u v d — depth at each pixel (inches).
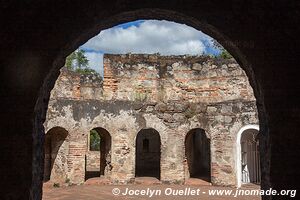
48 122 699.4
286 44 241.3
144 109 754.2
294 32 240.1
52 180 713.6
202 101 797.2
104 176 752.3
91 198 555.5
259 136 266.2
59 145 723.4
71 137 715.4
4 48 241.9
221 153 718.5
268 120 237.8
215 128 732.7
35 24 245.3
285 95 238.2
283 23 241.9
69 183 698.2
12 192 233.3
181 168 733.3
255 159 760.3
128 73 808.9
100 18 248.7
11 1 241.0
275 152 234.1
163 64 820.6
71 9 248.2
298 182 230.8
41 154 263.0
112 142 735.1
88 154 1003.9
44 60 243.6
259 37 244.2
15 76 241.6
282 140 234.8
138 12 257.8
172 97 810.8
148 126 749.3
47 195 582.2
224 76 788.0
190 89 808.3
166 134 746.2
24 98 240.4
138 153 968.9
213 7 249.3
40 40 245.0
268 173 239.1
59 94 744.3
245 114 710.5
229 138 717.3
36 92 240.8
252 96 759.7
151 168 962.7
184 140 745.0
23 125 238.4
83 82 783.1
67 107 719.7
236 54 269.0
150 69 816.9
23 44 243.6
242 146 756.6
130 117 749.3
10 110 239.5
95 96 785.6
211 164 723.4
